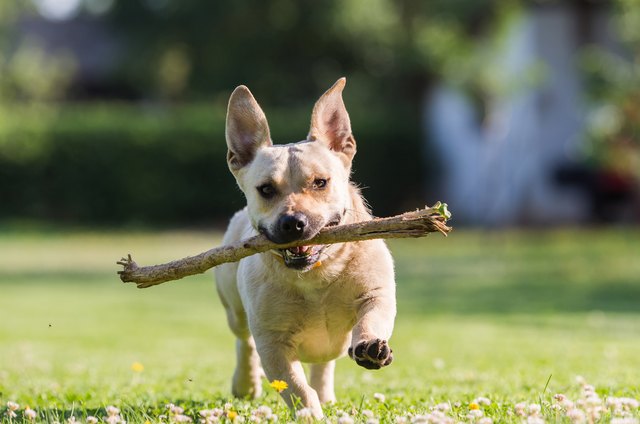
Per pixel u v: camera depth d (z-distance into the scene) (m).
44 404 6.28
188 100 42.53
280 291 5.48
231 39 40.81
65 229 30.64
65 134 31.31
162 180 31.58
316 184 5.50
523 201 26.27
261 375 6.73
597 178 25.08
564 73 25.20
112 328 13.26
